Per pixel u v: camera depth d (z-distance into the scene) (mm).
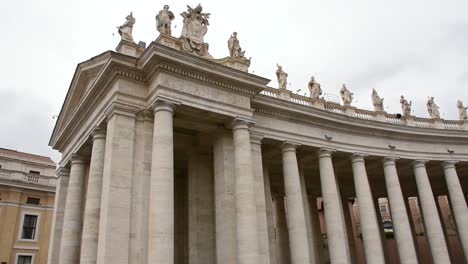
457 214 34969
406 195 44531
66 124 30453
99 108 25469
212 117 24922
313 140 30844
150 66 23156
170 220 20219
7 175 49750
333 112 31797
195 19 27203
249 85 25984
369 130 33906
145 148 22703
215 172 25984
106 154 22312
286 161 29109
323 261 39000
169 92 22734
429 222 33625
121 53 23859
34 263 48938
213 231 26984
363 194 31672
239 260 22375
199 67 23781
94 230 23281
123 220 20812
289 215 27656
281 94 31516
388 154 34375
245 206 23219
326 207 29688
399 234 32094
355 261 40969
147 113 23391
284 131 29531
